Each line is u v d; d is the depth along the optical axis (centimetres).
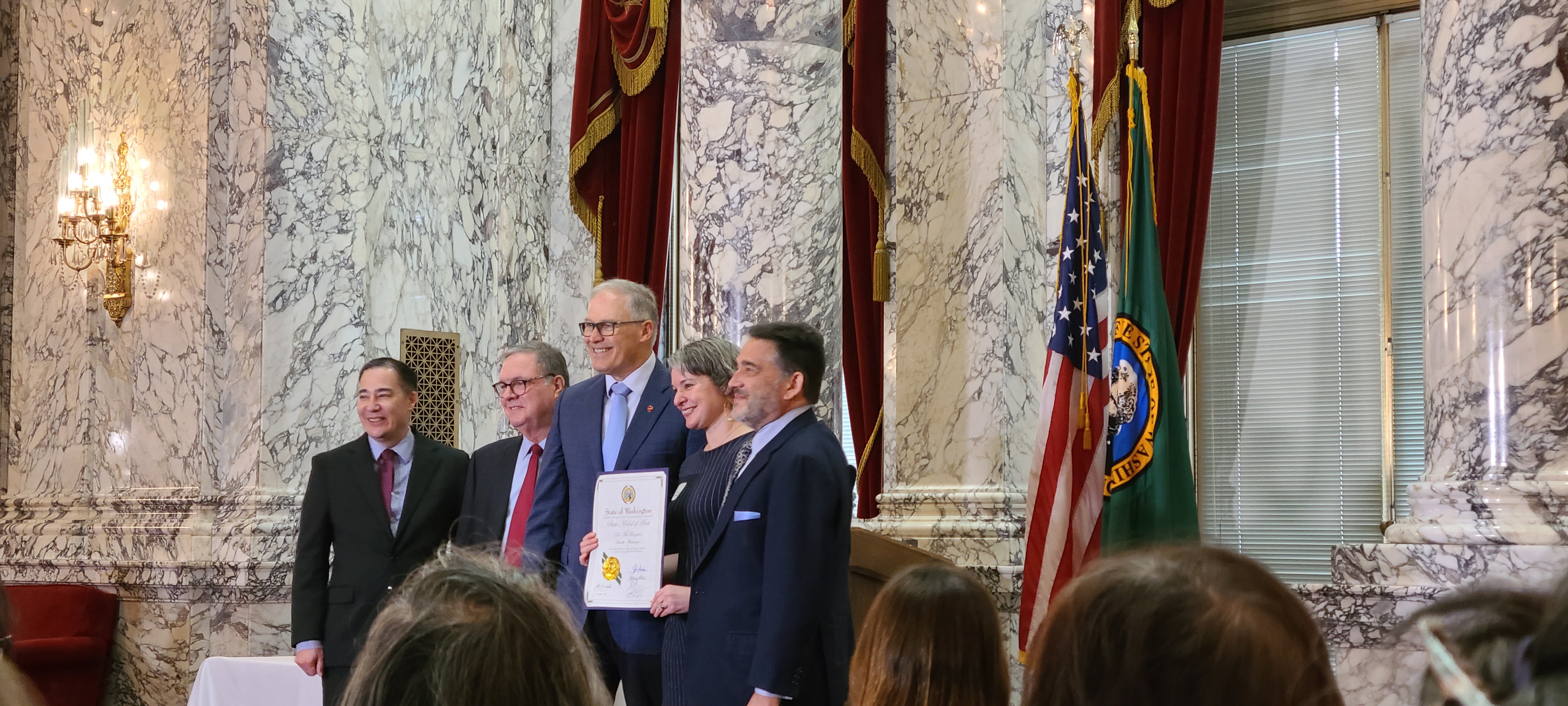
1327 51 668
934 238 625
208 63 730
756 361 363
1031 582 534
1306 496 657
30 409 802
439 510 500
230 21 730
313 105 738
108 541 735
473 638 118
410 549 492
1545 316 430
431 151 802
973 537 588
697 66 622
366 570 486
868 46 653
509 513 477
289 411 716
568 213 865
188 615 696
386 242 773
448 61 819
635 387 438
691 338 615
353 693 120
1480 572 428
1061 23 647
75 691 692
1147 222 555
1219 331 684
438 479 505
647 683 398
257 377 708
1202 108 616
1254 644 98
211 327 717
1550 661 86
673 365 395
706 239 612
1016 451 606
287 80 727
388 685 118
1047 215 641
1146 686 98
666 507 386
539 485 447
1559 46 432
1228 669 97
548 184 872
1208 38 617
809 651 342
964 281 615
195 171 728
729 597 353
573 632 128
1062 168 637
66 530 752
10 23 840
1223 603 100
